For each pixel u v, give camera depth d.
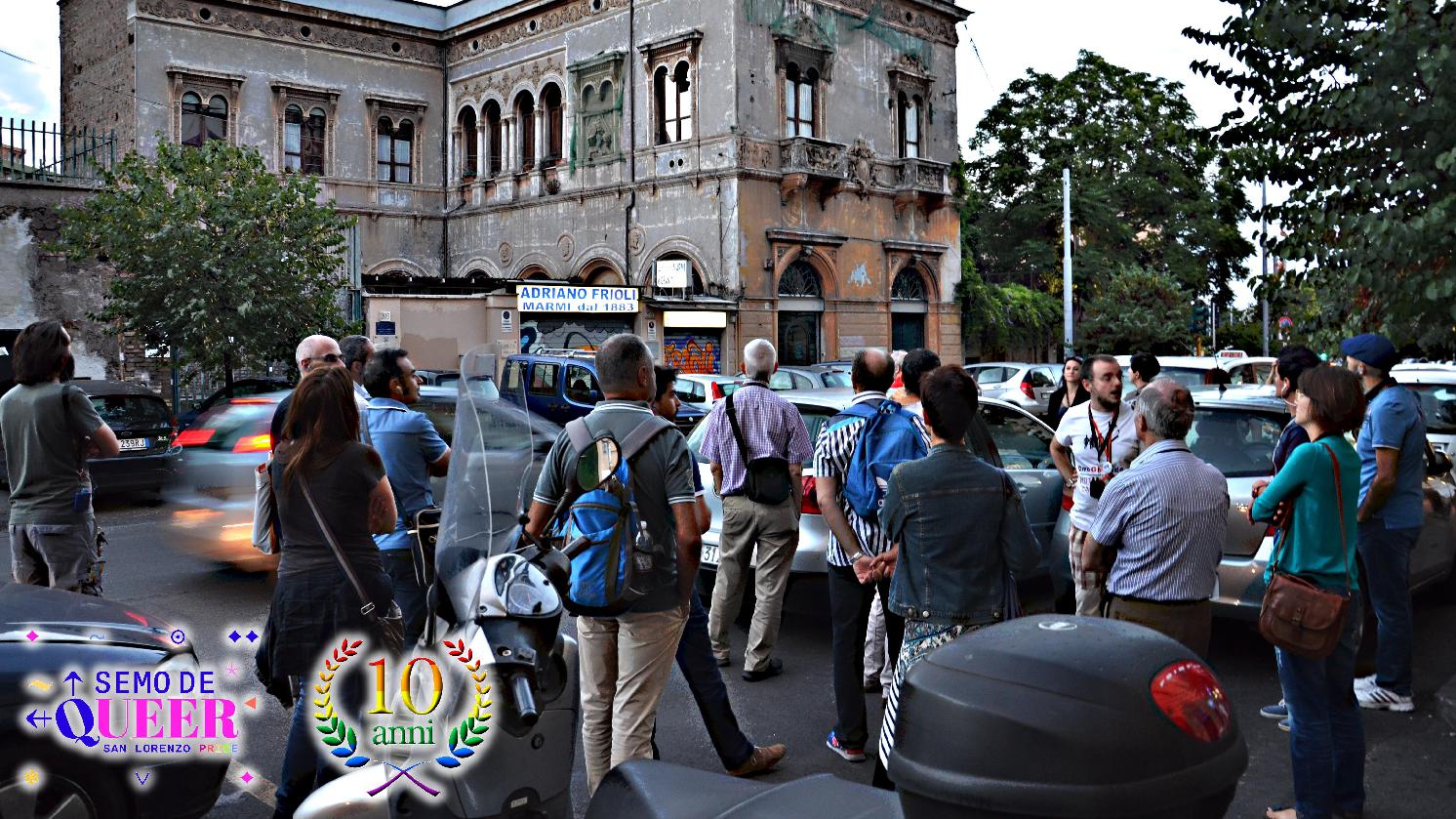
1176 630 4.12
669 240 29.70
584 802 4.53
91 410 5.64
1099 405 5.79
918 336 34.09
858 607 4.90
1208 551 4.12
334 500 3.64
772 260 29.06
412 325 25.98
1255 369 16.89
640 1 30.20
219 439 8.32
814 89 30.73
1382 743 5.15
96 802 3.66
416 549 3.71
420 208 35.06
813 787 2.17
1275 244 6.95
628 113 30.58
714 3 28.56
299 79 32.22
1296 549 4.13
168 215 18.92
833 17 31.05
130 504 13.43
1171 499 4.09
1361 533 5.55
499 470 3.01
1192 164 41.53
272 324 19.69
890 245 32.22
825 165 29.98
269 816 4.41
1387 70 6.11
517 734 2.85
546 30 32.66
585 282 31.81
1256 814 4.37
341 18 32.81
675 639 3.97
